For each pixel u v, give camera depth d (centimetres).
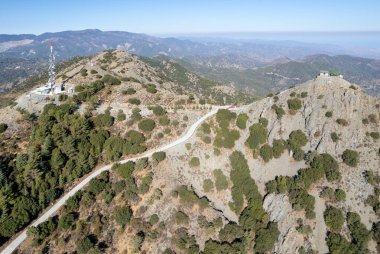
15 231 7438
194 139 10425
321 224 8188
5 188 7712
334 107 10081
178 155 9894
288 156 9888
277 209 8750
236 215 9206
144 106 12119
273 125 10638
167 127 10894
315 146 9688
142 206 8631
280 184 9119
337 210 8169
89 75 14988
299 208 8438
